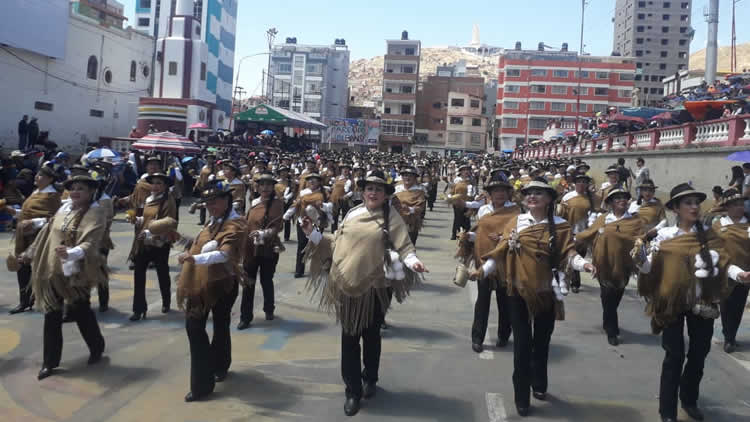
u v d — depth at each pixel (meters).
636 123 30.38
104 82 40.19
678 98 37.53
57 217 5.58
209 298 5.00
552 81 86.19
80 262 5.42
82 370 5.60
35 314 7.34
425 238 15.49
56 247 5.21
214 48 60.84
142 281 7.32
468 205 9.97
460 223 15.10
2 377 5.38
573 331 7.40
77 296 5.45
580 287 9.96
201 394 5.00
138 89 44.94
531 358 5.22
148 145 21.86
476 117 89.56
